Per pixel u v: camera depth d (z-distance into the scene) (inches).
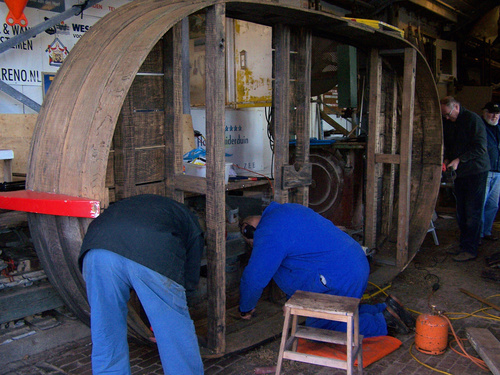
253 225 130.9
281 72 138.3
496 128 229.3
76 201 93.2
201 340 122.6
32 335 123.1
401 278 183.9
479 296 165.2
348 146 223.3
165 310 90.6
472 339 128.3
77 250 102.1
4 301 117.2
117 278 88.6
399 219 183.3
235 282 166.4
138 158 117.3
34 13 156.9
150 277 88.7
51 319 131.0
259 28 214.5
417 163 203.2
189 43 214.8
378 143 192.9
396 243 200.5
